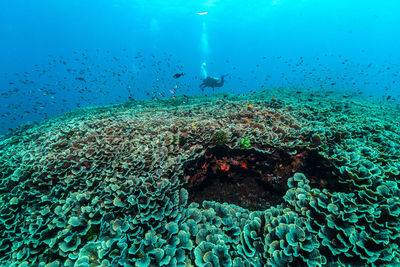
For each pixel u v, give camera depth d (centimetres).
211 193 570
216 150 588
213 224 391
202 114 919
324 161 479
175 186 429
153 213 362
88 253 322
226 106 1023
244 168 582
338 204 353
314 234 336
